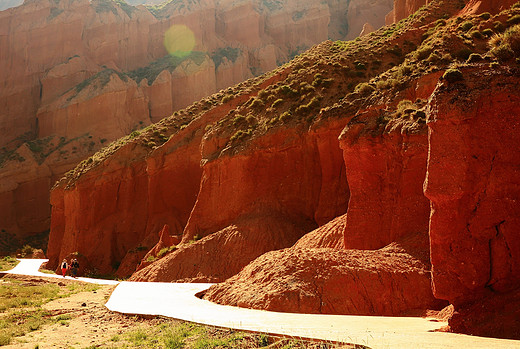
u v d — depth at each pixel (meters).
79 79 110.75
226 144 44.84
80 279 35.09
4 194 91.56
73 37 115.88
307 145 39.25
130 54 121.50
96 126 100.38
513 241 10.96
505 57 13.30
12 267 50.78
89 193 63.62
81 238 61.72
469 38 36.16
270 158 40.62
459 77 12.10
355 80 45.16
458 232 11.48
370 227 20.77
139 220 60.47
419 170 19.86
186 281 33.97
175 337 11.97
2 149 104.69
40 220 93.50
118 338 13.16
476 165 11.45
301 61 56.72
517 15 36.06
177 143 57.75
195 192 55.38
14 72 112.31
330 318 13.28
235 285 18.89
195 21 122.06
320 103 42.69
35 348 12.49
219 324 12.29
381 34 57.06
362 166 21.48
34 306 21.42
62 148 97.44
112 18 121.12
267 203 39.28
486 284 11.14
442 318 13.51
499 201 11.21
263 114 45.88
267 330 10.82
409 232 19.23
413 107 23.17
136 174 62.31
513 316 10.06
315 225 37.44
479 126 11.52
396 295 15.59
